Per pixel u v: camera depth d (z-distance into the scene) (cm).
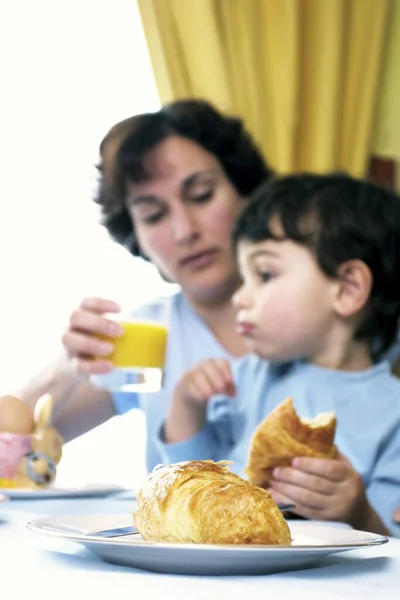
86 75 244
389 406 154
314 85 238
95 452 244
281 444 104
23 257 243
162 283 242
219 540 51
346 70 241
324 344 163
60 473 242
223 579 48
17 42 242
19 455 111
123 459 244
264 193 170
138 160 192
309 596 43
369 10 241
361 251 160
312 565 53
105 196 201
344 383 159
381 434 149
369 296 162
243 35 234
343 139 240
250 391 171
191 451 152
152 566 51
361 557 58
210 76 230
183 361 199
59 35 243
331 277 160
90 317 141
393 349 183
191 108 196
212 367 152
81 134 244
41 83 243
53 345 242
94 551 54
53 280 243
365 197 167
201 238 195
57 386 192
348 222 160
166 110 198
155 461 193
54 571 50
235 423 167
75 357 144
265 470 106
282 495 104
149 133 194
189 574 50
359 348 167
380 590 45
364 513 109
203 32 230
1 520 78
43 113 243
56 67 243
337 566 54
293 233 159
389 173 243
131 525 65
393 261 164
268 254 161
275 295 160
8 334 241
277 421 105
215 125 196
